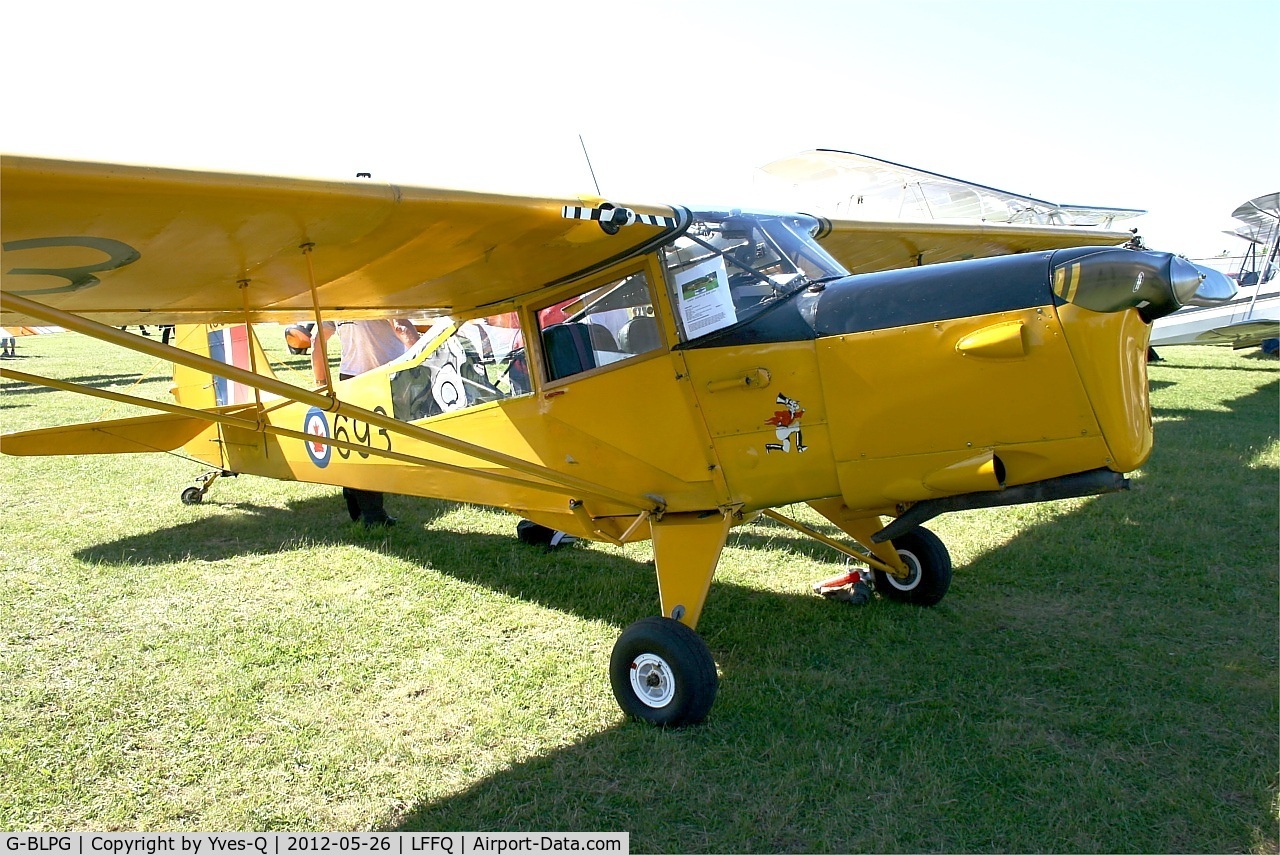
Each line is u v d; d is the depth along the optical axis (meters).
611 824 2.54
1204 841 2.38
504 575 4.83
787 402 3.18
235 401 6.24
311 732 3.09
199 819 2.60
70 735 3.06
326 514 6.25
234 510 6.36
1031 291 2.77
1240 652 3.58
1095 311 2.67
